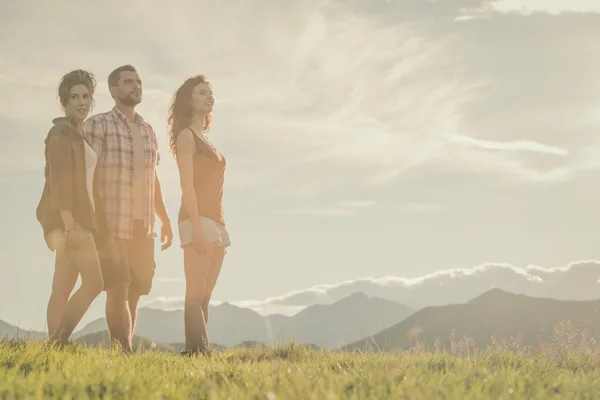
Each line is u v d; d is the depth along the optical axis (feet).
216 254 28.53
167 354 24.00
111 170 27.96
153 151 29.45
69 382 14.10
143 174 28.78
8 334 20.65
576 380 15.56
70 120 25.73
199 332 26.58
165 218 31.14
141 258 28.78
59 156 24.54
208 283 28.35
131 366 17.69
